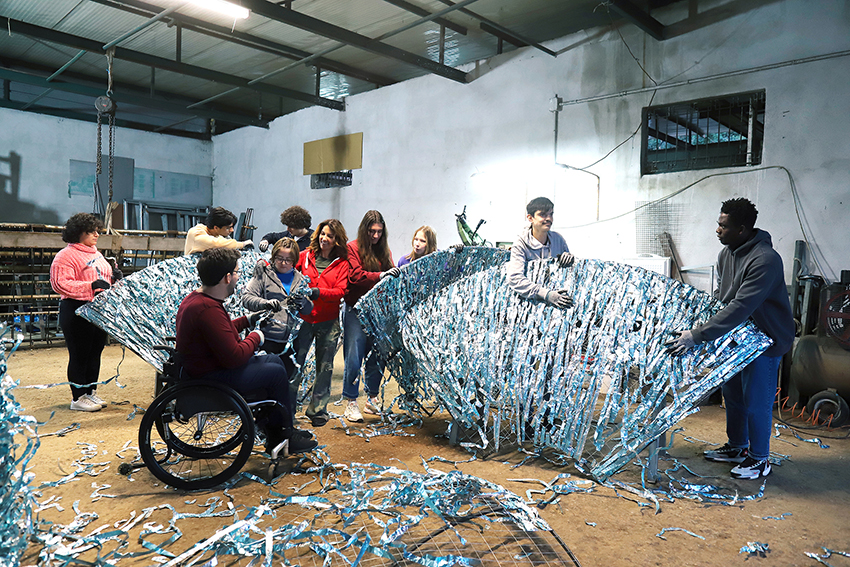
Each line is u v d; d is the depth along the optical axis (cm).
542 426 278
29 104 873
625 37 534
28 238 572
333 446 299
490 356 285
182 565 181
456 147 680
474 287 293
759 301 235
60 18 597
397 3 534
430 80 708
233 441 265
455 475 238
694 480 262
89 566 177
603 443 258
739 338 240
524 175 615
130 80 855
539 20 564
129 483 247
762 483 260
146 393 404
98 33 642
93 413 354
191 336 236
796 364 390
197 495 236
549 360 272
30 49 734
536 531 207
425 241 374
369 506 215
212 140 1105
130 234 659
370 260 346
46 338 611
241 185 1038
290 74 777
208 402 237
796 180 436
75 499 231
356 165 806
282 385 258
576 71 570
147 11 554
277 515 218
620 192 540
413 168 730
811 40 428
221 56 714
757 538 207
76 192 947
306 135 890
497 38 617
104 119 970
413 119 729
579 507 230
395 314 308
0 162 873
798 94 434
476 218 661
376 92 775
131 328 317
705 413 384
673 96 503
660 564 188
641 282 257
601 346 260
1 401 152
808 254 431
